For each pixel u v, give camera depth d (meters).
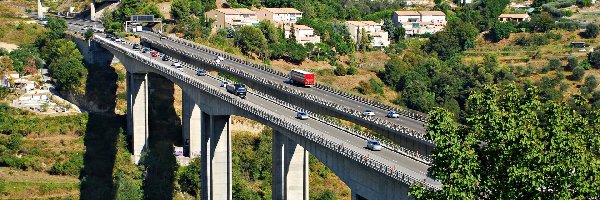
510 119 172.25
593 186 162.88
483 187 173.12
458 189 173.88
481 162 178.25
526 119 174.00
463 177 174.00
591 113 178.88
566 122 173.00
